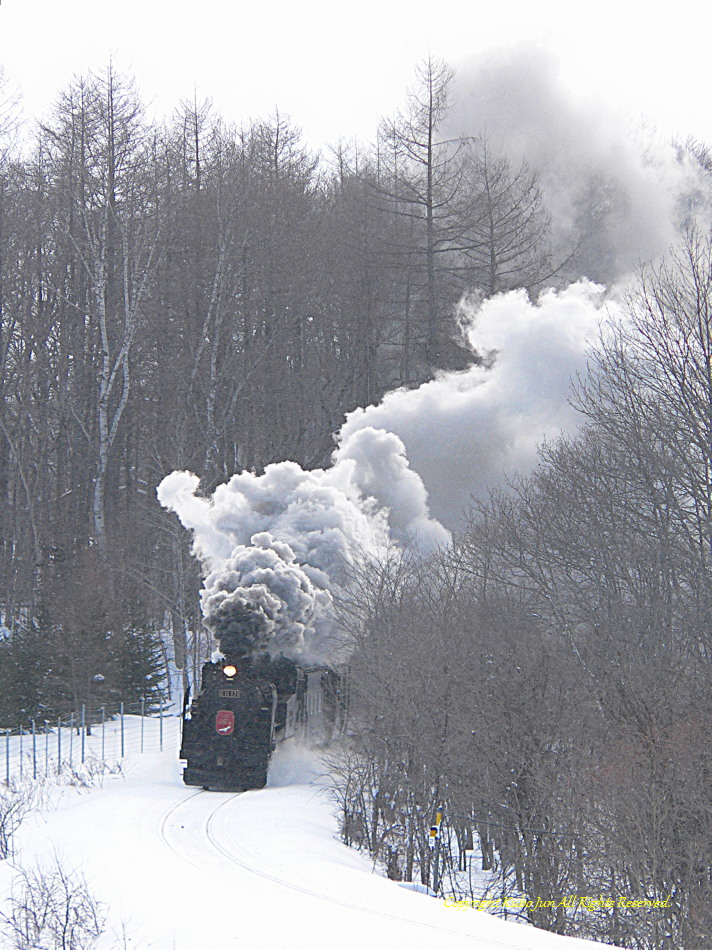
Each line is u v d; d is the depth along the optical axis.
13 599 180.62
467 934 50.34
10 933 51.38
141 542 178.00
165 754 123.06
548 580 110.50
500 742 78.62
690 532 99.12
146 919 52.12
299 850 68.44
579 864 72.50
